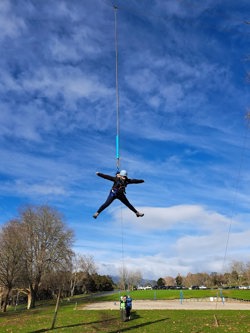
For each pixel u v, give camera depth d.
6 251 58.38
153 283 173.38
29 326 28.89
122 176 12.98
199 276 154.25
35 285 63.12
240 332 21.72
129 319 31.66
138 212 13.21
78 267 123.31
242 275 144.25
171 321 29.06
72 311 42.12
